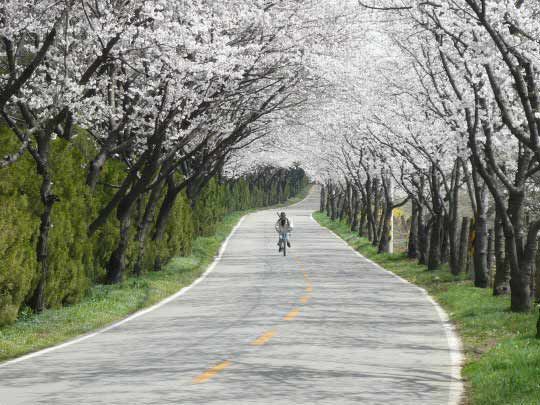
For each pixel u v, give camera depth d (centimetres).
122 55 4947
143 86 5822
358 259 10594
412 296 6206
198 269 8600
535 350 3259
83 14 4803
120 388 2602
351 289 6675
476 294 5934
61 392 2538
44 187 4738
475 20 4556
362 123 9781
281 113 8175
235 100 6612
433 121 7931
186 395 2483
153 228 8244
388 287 6938
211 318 4744
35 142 4919
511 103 5831
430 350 3578
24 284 4391
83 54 5294
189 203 10312
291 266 9256
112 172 6738
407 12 5703
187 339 3853
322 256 11000
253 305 5447
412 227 10462
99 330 4312
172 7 5053
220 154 9562
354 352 3469
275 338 3875
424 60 7075
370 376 2884
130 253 7188
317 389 2612
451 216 8081
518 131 4325
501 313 4794
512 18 4116
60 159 5372
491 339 3947
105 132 6656
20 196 4631
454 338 3997
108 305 5259
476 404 2417
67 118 5653
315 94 7738
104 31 4494
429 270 8644
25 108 4612
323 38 6781
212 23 5628
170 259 9125
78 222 5481
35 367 3086
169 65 5372
